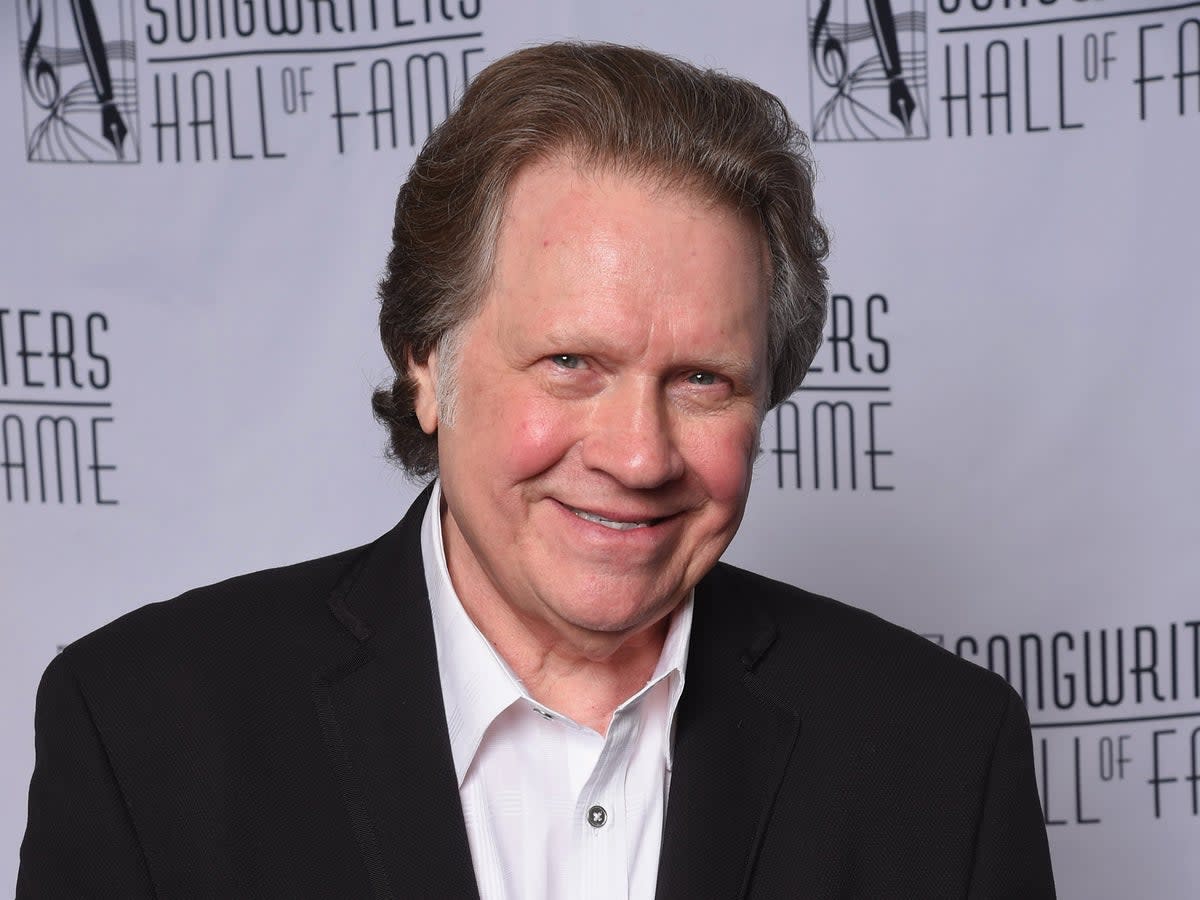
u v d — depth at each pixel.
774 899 1.18
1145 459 2.15
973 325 2.13
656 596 1.11
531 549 1.10
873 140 2.11
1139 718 2.19
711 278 1.02
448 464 1.13
